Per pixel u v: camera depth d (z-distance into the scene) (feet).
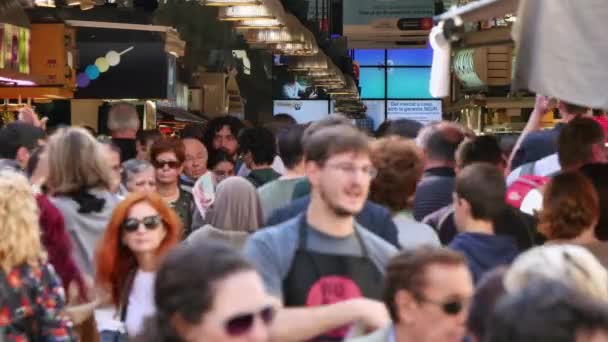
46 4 100.32
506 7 61.67
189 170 86.02
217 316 22.95
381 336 31.37
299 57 181.37
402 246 48.62
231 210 58.08
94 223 54.24
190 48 152.56
